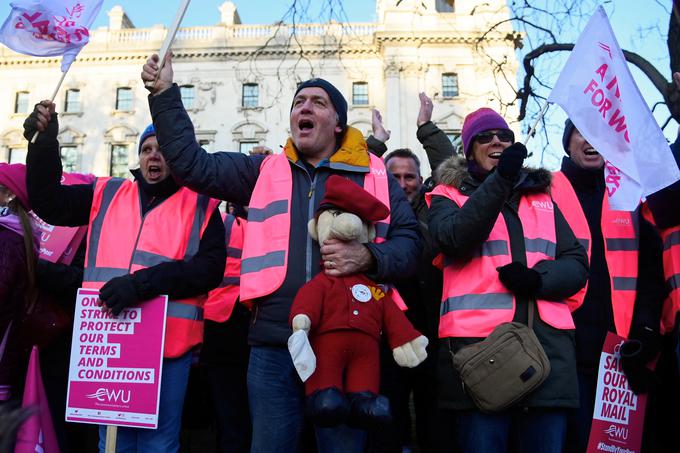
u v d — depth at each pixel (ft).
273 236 9.45
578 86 10.38
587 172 12.25
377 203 9.02
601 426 10.10
